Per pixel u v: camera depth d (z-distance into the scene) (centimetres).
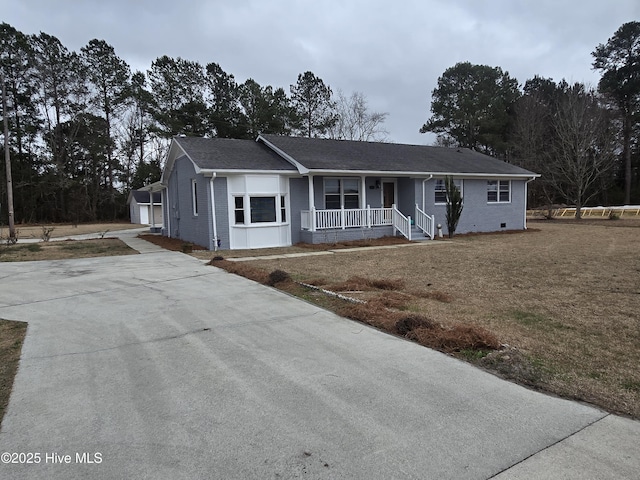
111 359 405
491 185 2025
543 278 801
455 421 280
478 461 235
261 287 752
